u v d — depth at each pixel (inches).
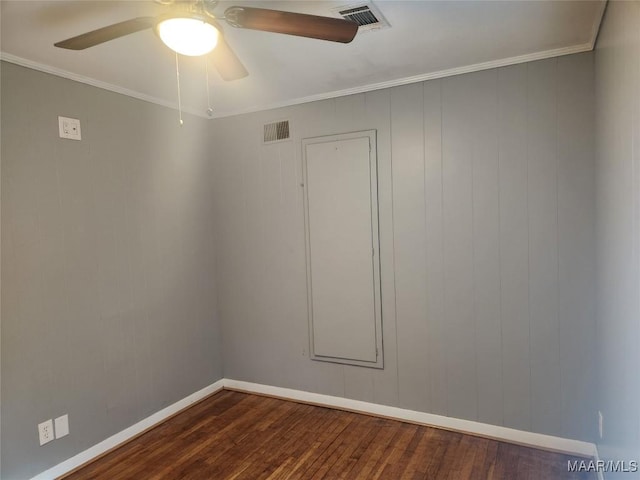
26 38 82.3
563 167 98.2
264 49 94.0
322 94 123.3
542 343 101.9
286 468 97.7
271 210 134.6
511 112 102.4
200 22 60.5
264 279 137.3
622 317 64.8
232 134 139.5
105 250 108.4
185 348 132.0
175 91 117.9
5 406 87.4
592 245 96.0
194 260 136.1
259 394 140.3
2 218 87.4
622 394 65.3
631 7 55.2
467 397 110.5
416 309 115.5
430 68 106.7
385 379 120.7
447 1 74.9
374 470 95.6
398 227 116.5
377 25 83.3
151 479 95.0
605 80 78.7
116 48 90.0
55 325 96.7
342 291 124.8
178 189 130.6
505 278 105.0
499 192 104.7
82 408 102.0
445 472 93.7
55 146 97.4
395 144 115.7
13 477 88.4
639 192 52.3
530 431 103.7
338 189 123.5
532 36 89.5
